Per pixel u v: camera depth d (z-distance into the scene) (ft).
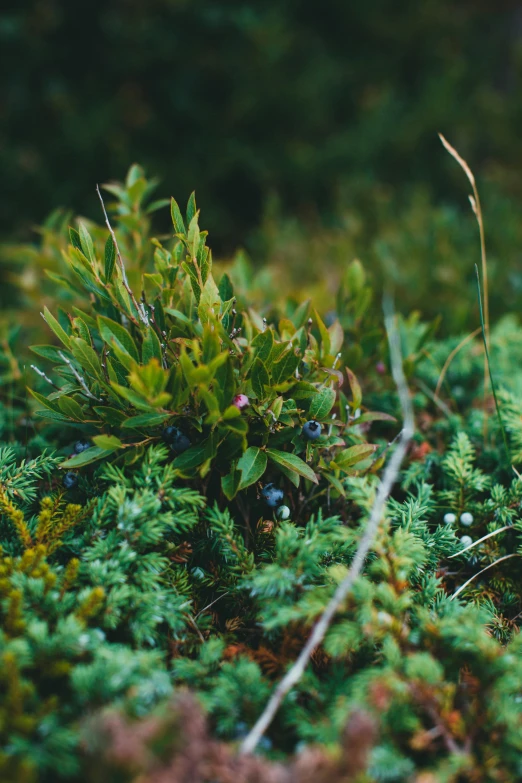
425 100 4.67
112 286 1.73
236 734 1.42
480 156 4.58
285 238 3.45
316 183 4.48
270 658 1.51
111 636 1.53
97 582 1.51
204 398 1.54
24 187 4.16
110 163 4.18
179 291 1.79
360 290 2.07
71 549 1.59
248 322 1.73
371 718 1.32
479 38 5.55
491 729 1.41
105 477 1.61
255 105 4.46
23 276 2.43
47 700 1.40
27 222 4.15
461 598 1.71
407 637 1.48
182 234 1.64
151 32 4.42
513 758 1.38
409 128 4.51
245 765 1.32
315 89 4.56
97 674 1.39
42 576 1.51
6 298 3.18
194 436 1.69
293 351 1.62
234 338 1.70
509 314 2.45
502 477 1.90
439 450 1.98
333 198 4.34
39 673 1.44
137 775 1.28
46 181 4.15
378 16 5.19
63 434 1.91
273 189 4.46
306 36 5.01
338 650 1.44
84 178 4.22
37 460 1.72
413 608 1.55
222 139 4.54
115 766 1.27
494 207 3.48
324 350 1.75
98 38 4.51
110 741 1.29
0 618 1.47
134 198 2.03
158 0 4.45
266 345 1.63
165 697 1.40
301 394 1.67
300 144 4.55
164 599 1.54
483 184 4.01
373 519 1.48
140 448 1.64
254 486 1.76
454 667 1.48
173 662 1.48
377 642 1.51
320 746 1.36
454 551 1.71
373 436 2.02
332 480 1.67
